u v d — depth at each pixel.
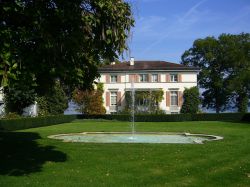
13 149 14.94
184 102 64.94
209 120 55.06
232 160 12.76
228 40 73.69
